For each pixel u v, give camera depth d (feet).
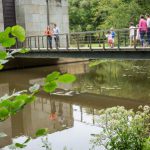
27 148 30.32
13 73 85.10
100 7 106.63
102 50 56.29
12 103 4.70
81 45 101.04
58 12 98.58
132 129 17.47
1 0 88.17
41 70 89.76
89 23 164.35
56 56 68.13
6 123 42.14
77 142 32.58
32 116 45.57
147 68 84.02
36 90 4.86
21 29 4.66
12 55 5.37
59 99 55.16
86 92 59.21
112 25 99.50
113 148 17.54
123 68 86.74
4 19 91.25
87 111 46.88
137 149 17.21
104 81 69.46
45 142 28.45
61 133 35.83
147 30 53.16
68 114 45.62
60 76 4.66
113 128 17.74
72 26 165.37
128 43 74.95
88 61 104.99
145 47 49.85
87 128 37.42
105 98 54.03
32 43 92.32
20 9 92.58
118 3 99.60
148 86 61.41
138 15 96.37
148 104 48.34
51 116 44.88
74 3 170.60
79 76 78.13
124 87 61.82
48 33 70.69
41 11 94.79
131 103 49.60
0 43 4.65
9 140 33.86
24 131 38.55
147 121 18.79
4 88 66.59
